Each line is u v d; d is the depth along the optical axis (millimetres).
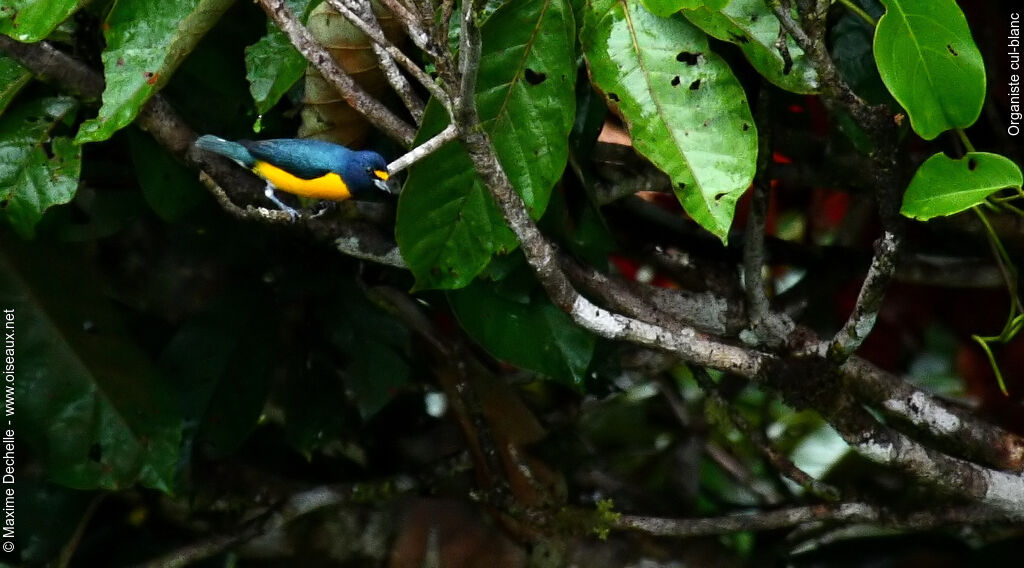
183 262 9086
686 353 6418
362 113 5723
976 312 9469
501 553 9281
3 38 6473
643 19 5785
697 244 8594
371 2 5879
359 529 9453
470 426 8477
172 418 7496
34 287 7484
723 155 5664
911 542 9195
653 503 9562
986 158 5438
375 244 7125
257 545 9367
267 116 7387
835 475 9547
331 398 8258
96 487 7352
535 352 7020
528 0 5648
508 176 5895
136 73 5871
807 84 5762
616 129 8938
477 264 6004
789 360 6555
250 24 6934
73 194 6805
